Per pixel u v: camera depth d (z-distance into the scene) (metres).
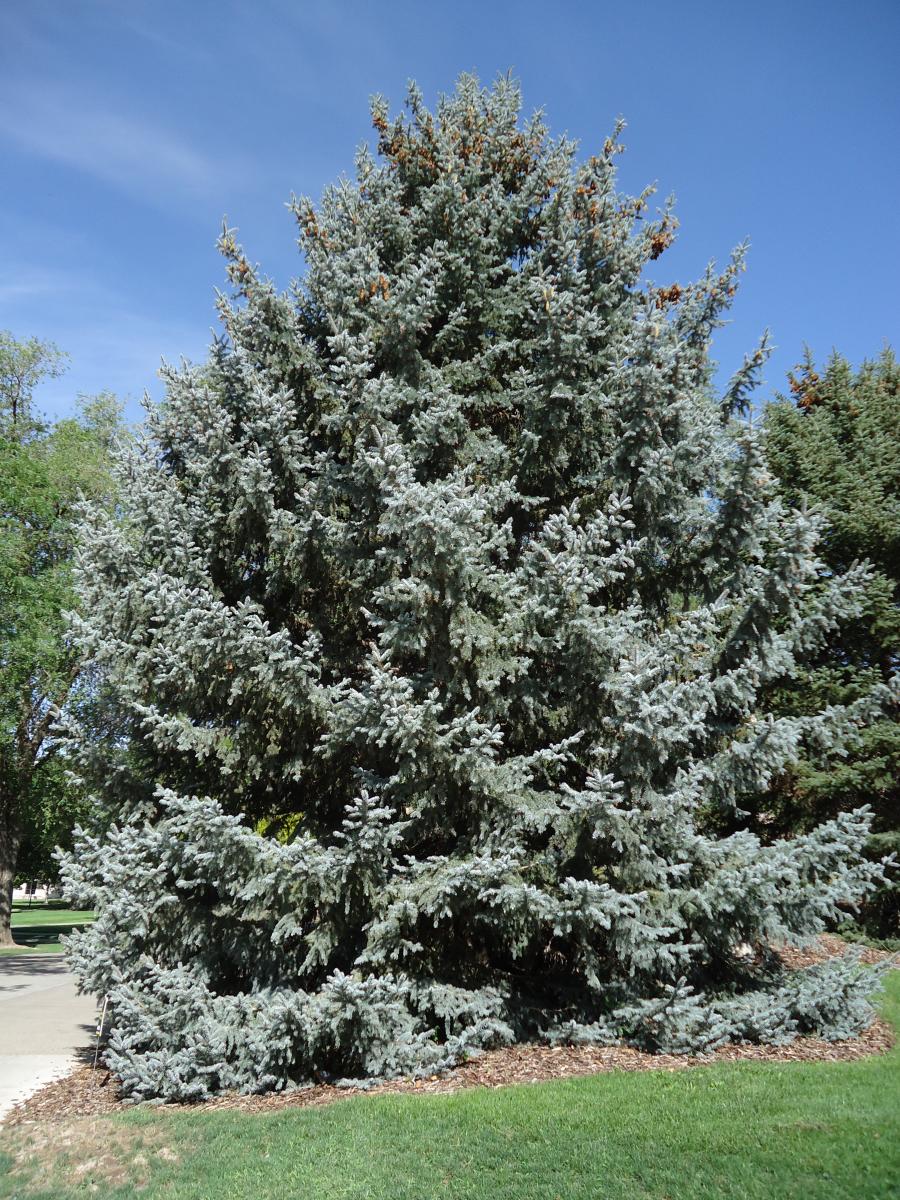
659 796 7.47
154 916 7.80
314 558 8.59
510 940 7.84
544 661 8.23
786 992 8.00
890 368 18.31
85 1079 8.55
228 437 8.67
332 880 7.07
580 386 9.04
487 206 10.05
